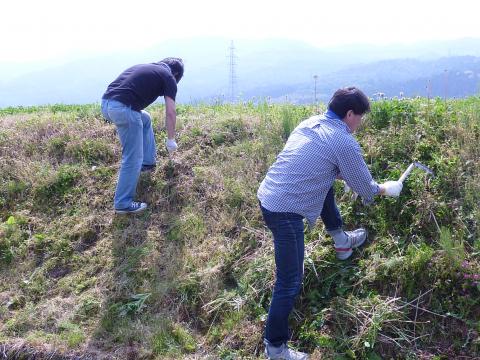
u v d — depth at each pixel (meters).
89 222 5.29
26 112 8.56
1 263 5.07
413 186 4.36
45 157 6.21
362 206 4.52
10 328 4.34
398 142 4.89
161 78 4.99
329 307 3.93
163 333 4.09
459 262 3.71
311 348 3.77
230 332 4.04
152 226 5.14
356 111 3.50
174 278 4.53
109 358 3.97
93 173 5.84
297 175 3.43
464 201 4.18
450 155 4.56
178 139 6.06
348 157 3.39
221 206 5.13
